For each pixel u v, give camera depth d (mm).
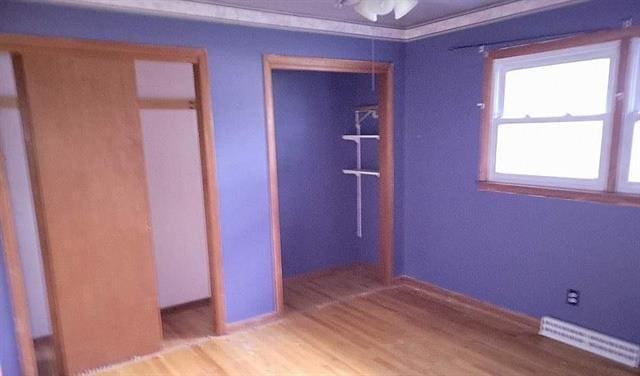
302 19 3404
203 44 3021
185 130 3826
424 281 4184
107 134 2783
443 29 3646
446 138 3768
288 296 4109
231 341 3229
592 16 2770
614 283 2820
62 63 2588
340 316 3617
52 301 2758
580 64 2922
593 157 2916
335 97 4625
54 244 2678
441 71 3727
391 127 4039
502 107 3387
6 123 3066
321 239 4738
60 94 2604
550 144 3137
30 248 3217
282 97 4285
